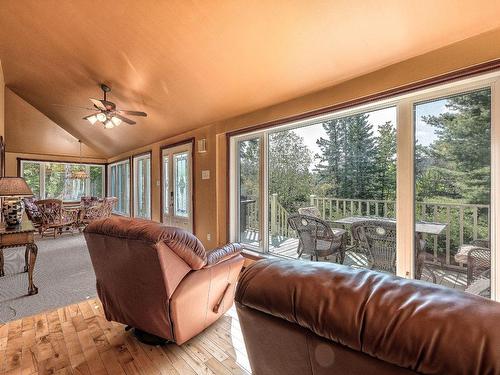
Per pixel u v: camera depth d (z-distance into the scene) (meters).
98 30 2.99
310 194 3.19
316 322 0.68
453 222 2.08
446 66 1.92
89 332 2.17
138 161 7.02
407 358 0.55
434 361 0.52
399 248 2.34
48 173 8.19
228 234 4.03
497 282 1.86
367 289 0.67
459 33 1.82
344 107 2.58
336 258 2.94
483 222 1.94
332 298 0.67
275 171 3.56
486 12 1.66
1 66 4.34
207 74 3.20
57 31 3.18
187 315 1.86
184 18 2.51
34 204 6.16
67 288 3.09
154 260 1.64
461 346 0.50
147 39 2.92
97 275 2.02
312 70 2.57
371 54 2.19
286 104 3.13
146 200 6.63
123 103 4.64
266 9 2.17
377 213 2.60
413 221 2.26
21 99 6.11
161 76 3.54
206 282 1.98
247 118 3.63
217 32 2.55
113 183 8.80
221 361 1.83
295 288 0.73
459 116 2.03
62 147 8.10
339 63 2.38
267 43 2.47
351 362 0.64
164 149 5.58
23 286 3.15
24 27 3.22
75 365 1.78
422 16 1.81
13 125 6.84
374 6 1.86
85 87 4.43
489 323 0.52
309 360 0.73
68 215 6.45
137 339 2.08
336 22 2.06
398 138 2.32
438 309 0.57
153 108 4.47
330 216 3.00
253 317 0.83
